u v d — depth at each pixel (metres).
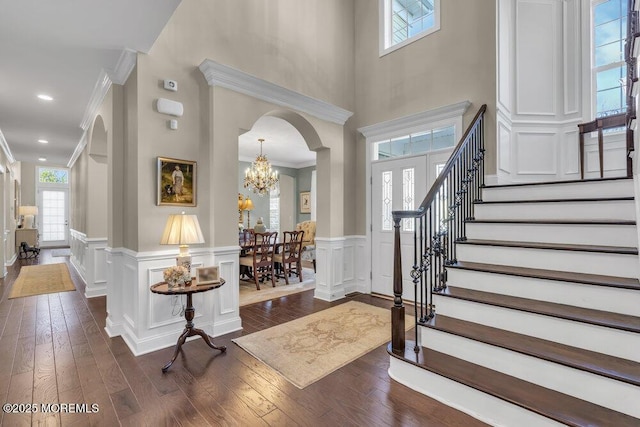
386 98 4.62
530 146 3.92
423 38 4.22
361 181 4.90
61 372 2.39
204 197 3.22
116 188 3.21
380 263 4.66
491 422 1.75
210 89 3.22
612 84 3.86
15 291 4.89
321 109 4.31
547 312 1.92
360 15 5.00
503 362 1.91
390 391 2.12
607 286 1.89
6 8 2.29
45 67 3.20
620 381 1.51
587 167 3.86
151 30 2.58
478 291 2.43
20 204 10.39
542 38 3.97
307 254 7.37
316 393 2.11
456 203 2.95
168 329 2.92
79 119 4.86
